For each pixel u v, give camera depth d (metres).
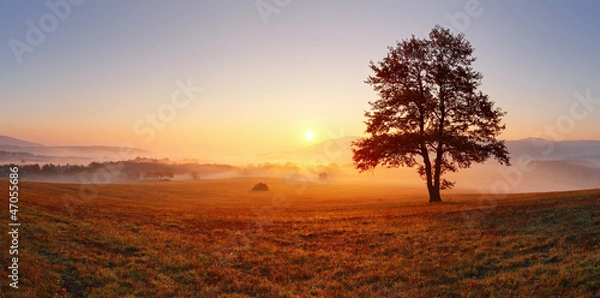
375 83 34.38
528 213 19.30
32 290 9.62
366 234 18.20
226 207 42.91
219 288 11.56
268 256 14.83
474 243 14.91
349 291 11.31
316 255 15.05
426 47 32.31
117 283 11.13
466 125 31.98
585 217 15.98
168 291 11.01
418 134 32.06
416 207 28.73
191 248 15.66
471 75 31.67
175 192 107.06
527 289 9.93
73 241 14.42
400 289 11.26
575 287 9.59
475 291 10.45
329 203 47.75
